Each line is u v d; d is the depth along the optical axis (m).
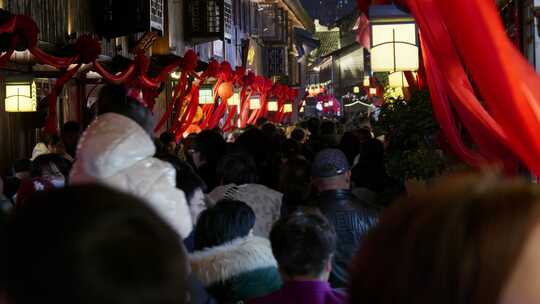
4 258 0.94
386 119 6.73
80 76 12.77
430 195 1.20
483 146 4.93
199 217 3.67
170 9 19.23
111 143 2.99
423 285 1.13
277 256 2.88
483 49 4.13
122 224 0.96
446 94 5.56
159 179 3.06
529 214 1.11
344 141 9.20
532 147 4.13
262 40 37.00
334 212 4.30
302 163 5.44
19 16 8.15
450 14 4.22
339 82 58.78
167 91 19.11
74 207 0.96
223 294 3.47
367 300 1.21
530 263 1.08
